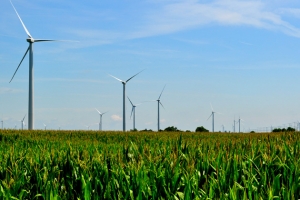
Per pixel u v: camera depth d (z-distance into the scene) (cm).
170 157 1067
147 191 753
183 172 856
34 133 4259
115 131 5191
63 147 1823
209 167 966
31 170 1040
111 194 788
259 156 1054
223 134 4781
